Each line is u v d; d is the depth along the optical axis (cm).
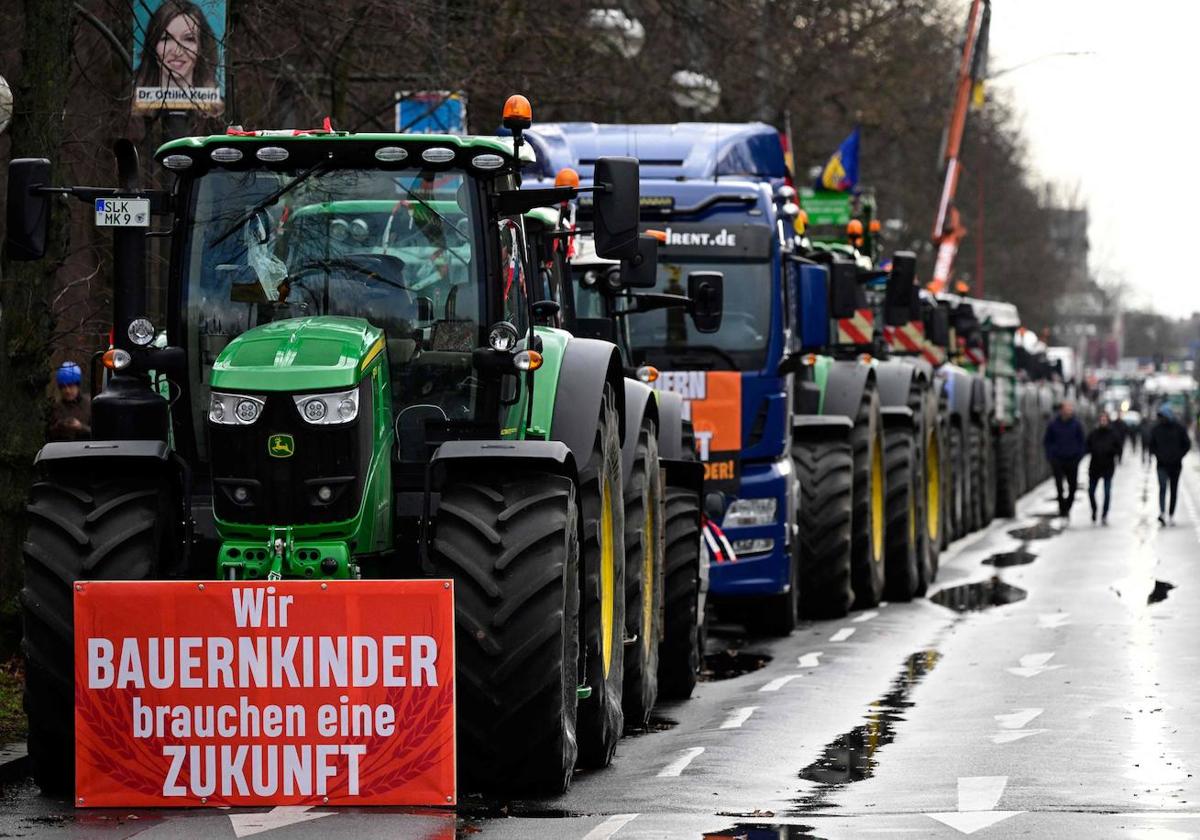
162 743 2381
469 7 5841
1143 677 3831
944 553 7812
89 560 2473
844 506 5331
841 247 6244
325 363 2456
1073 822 2327
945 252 11425
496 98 6144
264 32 4938
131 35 4103
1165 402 10262
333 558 2442
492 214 2648
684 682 3675
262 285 2636
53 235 3472
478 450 2492
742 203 4812
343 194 2645
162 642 2375
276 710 2378
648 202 4803
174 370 2608
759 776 2709
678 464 3747
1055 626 4922
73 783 2544
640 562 3212
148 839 2225
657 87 7275
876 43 10762
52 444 2567
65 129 4053
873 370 5691
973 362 9638
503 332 2575
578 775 2742
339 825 2298
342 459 2441
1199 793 2534
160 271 3041
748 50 8456
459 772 2498
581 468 2750
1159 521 10369
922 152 13838
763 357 4803
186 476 2547
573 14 6656
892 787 2603
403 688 2378
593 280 4081
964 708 3416
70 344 4106
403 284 2631
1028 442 13650
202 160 2641
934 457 6619
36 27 3412
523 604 2445
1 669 3466
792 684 3822
